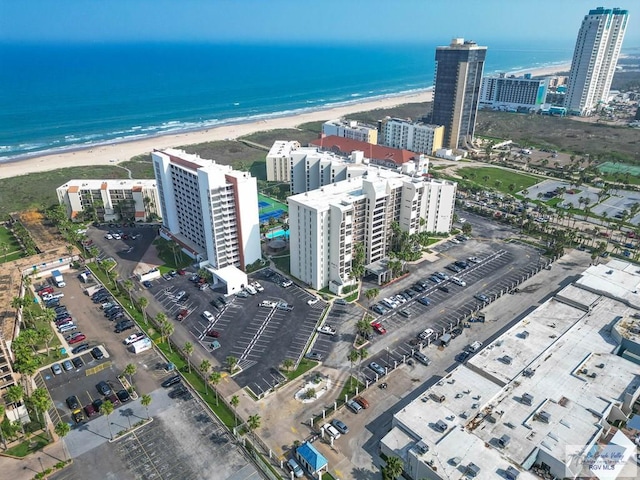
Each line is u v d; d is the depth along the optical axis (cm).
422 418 10381
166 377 12681
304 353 13550
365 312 15612
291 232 17188
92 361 13300
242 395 11962
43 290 16988
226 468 9956
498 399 10925
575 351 12525
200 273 17400
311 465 9606
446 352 13600
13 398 10656
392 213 18775
